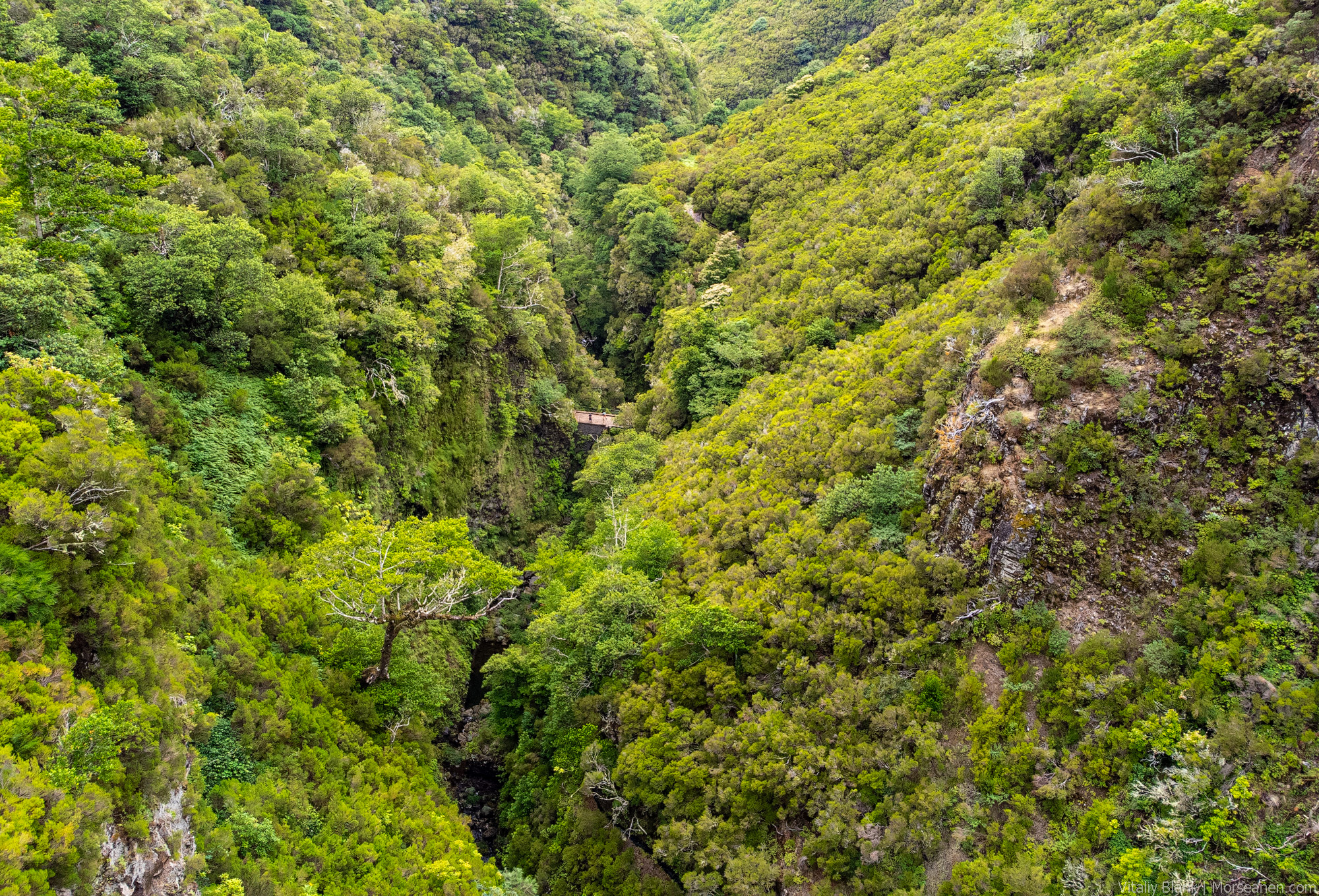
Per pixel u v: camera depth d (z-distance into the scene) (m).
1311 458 20.02
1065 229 28.14
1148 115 29.84
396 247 43.38
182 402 29.20
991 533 23.38
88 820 13.16
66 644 16.11
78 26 38.16
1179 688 18.86
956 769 20.88
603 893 23.50
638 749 24.52
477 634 37.28
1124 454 22.30
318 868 19.27
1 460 17.05
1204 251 24.00
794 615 25.89
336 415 33.62
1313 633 18.03
